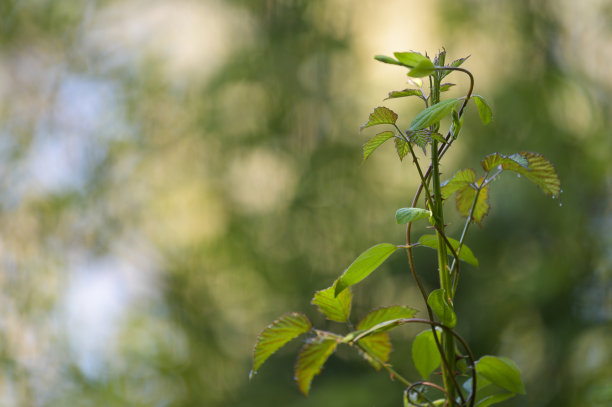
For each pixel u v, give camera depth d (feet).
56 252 21.76
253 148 20.94
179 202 22.09
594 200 18.76
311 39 21.03
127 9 22.71
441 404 5.18
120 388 20.62
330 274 19.93
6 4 22.43
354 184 20.13
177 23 22.65
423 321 5.04
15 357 20.77
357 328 5.24
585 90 19.48
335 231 19.94
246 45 21.58
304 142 20.90
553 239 18.53
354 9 21.25
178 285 21.48
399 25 21.40
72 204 21.70
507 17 20.48
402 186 20.01
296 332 5.20
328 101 20.79
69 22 22.76
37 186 22.03
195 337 20.99
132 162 22.09
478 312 18.56
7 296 21.24
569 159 18.88
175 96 21.91
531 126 19.17
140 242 22.03
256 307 20.99
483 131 19.43
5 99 22.59
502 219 18.56
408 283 18.80
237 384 20.45
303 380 5.23
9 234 21.54
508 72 20.06
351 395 17.46
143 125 22.12
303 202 20.27
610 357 17.21
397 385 17.80
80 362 21.12
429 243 5.09
